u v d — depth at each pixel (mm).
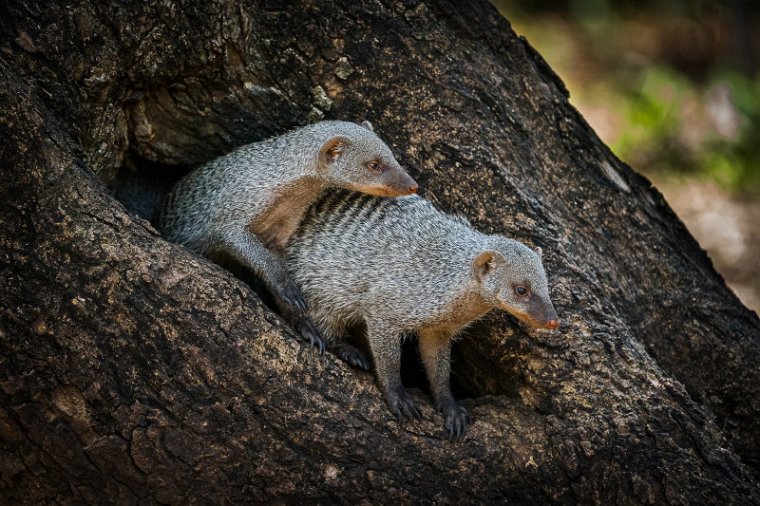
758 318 10641
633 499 8062
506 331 8625
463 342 9031
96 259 7230
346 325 8969
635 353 8477
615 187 9906
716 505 8094
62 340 7156
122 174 9453
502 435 8211
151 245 7469
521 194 8898
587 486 8078
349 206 9023
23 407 7168
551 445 8188
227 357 7469
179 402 7355
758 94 21344
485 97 9102
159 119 8898
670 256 10094
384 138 8961
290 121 9008
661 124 20500
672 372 9859
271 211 8828
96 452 7312
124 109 8641
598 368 8359
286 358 7703
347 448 7750
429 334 8680
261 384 7547
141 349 7301
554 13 25172
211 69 8562
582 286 8688
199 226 8828
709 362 10000
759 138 20250
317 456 7676
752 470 10008
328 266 8820
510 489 8086
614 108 21094
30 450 7312
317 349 8023
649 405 8250
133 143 8969
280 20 8508
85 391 7207
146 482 7430
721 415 10055
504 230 8898
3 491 7512
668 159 19906
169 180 9852
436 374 8648
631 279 9734
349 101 8898
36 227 7105
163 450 7367
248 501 7605
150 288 7348
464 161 8875
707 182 19375
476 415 8438
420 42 8859
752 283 16906
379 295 8578
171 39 8188
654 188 10531
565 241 9031
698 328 10000
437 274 8469
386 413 8031
